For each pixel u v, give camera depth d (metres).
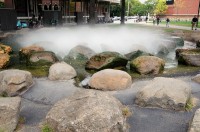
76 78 7.99
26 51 10.67
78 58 10.73
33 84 7.26
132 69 8.93
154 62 8.70
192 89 7.05
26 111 5.63
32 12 23.41
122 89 6.88
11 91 6.46
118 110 4.40
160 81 6.21
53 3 24.84
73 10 28.73
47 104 6.04
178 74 8.59
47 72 8.55
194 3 45.59
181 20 47.66
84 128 3.99
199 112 4.59
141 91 6.06
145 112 5.53
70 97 4.82
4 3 19.67
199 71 9.04
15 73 6.82
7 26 18.64
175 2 49.25
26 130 4.77
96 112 4.16
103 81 6.89
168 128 4.89
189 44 16.81
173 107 5.62
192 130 4.18
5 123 4.68
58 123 4.22
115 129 4.10
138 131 4.78
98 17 36.31
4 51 11.52
